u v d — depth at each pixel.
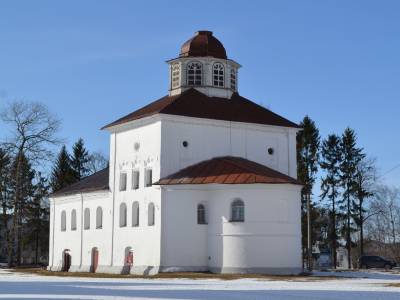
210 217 57.06
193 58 66.56
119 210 64.25
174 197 57.69
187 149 60.34
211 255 56.59
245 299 28.66
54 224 76.12
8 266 80.38
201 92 65.81
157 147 59.69
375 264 83.25
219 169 57.94
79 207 71.25
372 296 31.05
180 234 57.19
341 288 37.56
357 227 97.81
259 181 55.03
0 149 86.75
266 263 54.69
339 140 99.38
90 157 116.69
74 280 48.12
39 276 56.94
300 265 56.12
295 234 56.06
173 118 59.94
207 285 40.47
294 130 66.06
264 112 66.00
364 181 99.31
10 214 106.25
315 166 95.50
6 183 96.38
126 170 63.94
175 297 29.50
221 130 62.19
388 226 110.06
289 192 56.12
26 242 111.19
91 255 68.31
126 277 53.38
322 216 98.00
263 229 54.88
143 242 60.00
